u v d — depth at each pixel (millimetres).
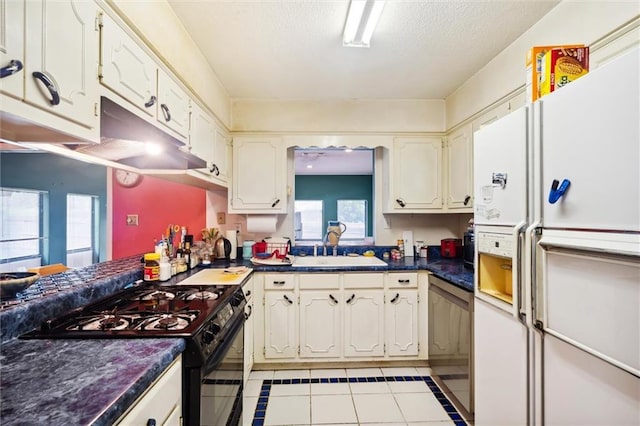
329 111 2771
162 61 1470
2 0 625
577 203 872
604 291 790
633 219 719
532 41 1728
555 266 948
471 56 2053
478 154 1407
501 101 2014
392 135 2787
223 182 2566
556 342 972
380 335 2379
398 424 1756
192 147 1877
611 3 1285
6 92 634
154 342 938
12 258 3361
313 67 2191
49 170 3547
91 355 847
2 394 654
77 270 1732
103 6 1005
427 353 2396
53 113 768
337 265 2479
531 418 1084
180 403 961
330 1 1516
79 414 589
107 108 1023
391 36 1813
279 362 2371
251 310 2266
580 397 885
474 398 1612
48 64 748
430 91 2623
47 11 747
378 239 3053
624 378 762
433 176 2791
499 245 1249
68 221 3629
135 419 704
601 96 802
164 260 1973
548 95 992
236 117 2736
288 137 2754
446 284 2027
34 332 993
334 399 1997
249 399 1998
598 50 1349
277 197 2736
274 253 2637
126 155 1434
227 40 1849
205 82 2068
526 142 1087
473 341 1692
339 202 6965
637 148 714
